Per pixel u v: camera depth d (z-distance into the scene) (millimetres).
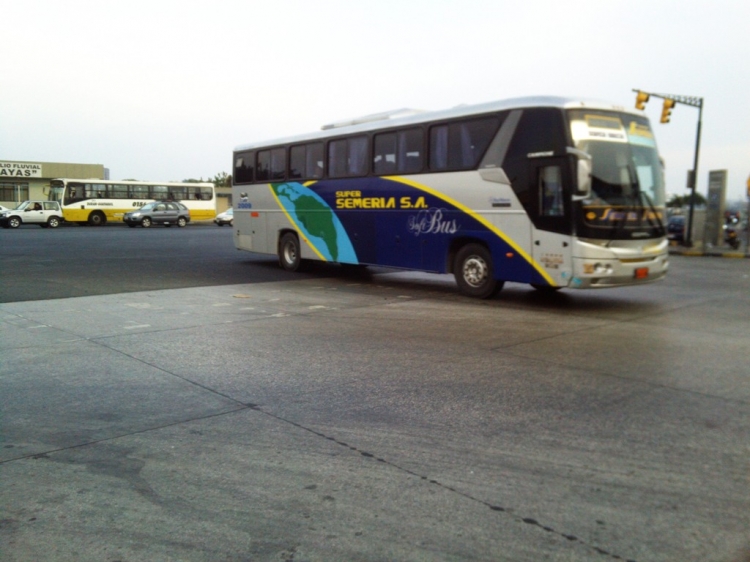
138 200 48812
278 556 3000
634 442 4492
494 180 10906
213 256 20469
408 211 12570
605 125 10234
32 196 62094
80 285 12977
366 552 3039
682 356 7094
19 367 6504
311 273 15883
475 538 3170
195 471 3975
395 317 9602
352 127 13875
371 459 4172
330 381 6043
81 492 3674
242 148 17609
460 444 4441
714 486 3781
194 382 6000
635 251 10070
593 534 3217
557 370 6465
